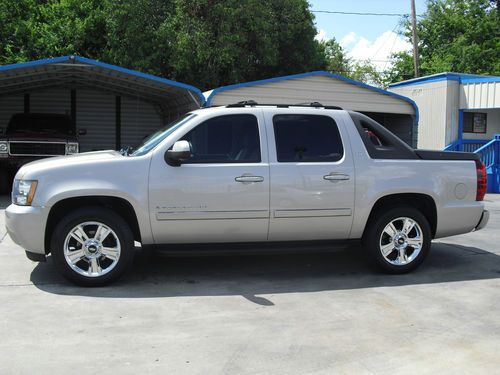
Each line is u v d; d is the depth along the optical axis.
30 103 18.70
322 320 4.74
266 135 5.90
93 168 5.52
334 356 3.98
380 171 6.07
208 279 6.04
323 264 6.80
